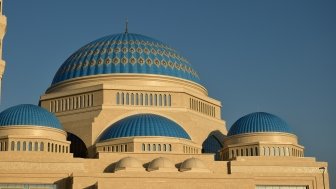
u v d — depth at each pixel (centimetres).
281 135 10269
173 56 11856
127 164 9038
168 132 10012
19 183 8738
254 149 10169
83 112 10788
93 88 10856
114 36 12081
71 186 8662
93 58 11444
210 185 8812
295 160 9888
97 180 8556
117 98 10838
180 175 8762
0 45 9481
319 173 9769
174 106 11000
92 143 10356
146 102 10931
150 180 8662
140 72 11194
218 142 11869
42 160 9012
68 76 11412
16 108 9869
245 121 10519
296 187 9638
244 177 8944
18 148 9412
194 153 10175
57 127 9912
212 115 11906
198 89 11819
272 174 9575
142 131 9906
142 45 11675
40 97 11275
